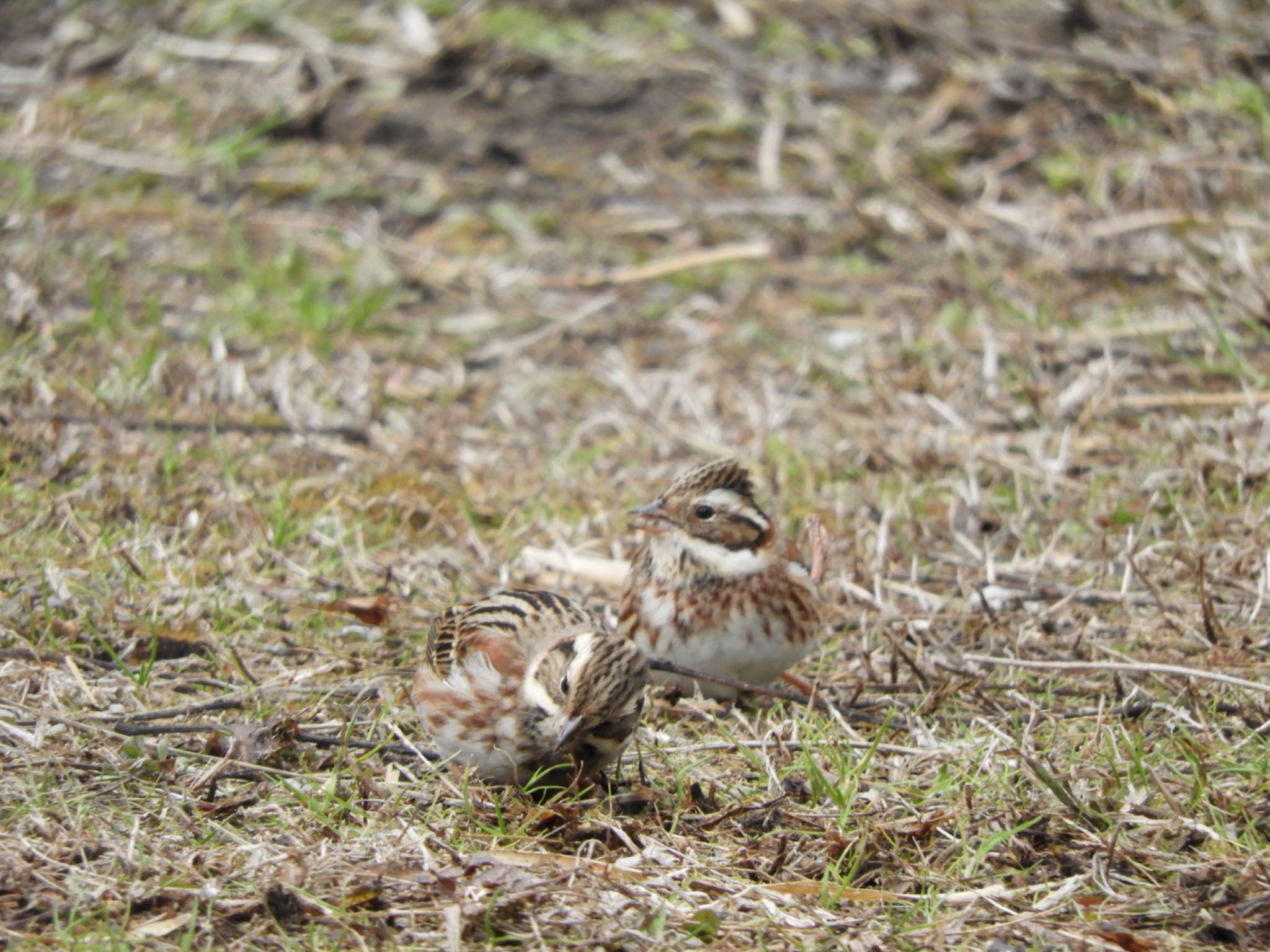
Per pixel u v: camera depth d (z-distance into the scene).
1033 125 19.77
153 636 10.32
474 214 18.80
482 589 12.11
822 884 8.08
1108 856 8.37
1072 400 15.23
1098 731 9.56
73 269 16.94
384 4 21.39
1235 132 19.47
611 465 14.56
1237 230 17.95
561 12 21.33
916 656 10.99
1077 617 11.52
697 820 8.76
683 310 17.38
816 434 15.04
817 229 18.56
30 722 9.33
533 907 7.73
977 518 13.17
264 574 11.82
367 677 10.41
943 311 17.14
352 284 17.23
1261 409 14.85
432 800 8.88
